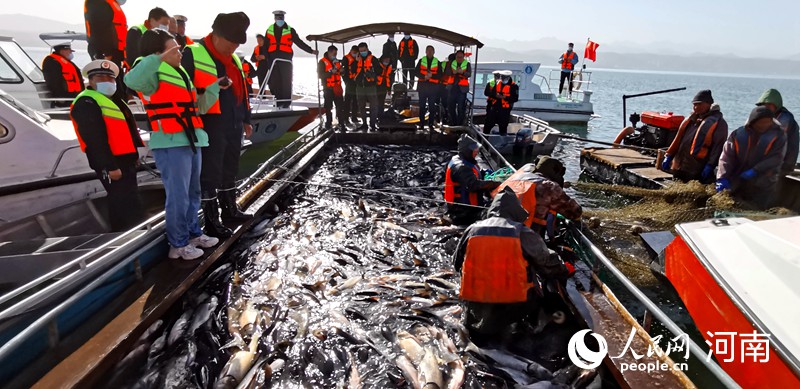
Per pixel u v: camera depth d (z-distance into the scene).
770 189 6.08
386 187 8.22
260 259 5.06
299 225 6.12
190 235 4.68
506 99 13.26
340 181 8.57
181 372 3.33
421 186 8.34
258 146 12.14
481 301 3.67
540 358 3.56
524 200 4.58
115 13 7.42
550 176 5.11
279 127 12.11
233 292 4.38
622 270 5.06
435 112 13.23
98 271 3.61
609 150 11.65
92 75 4.38
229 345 3.59
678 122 11.23
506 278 3.64
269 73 11.70
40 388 2.78
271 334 3.74
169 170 4.05
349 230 6.00
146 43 3.84
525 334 3.80
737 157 6.23
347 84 12.87
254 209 6.16
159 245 4.50
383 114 14.52
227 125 4.71
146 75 3.68
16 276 3.98
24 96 7.92
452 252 5.39
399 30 12.95
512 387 3.25
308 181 8.52
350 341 3.69
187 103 3.97
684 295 3.59
